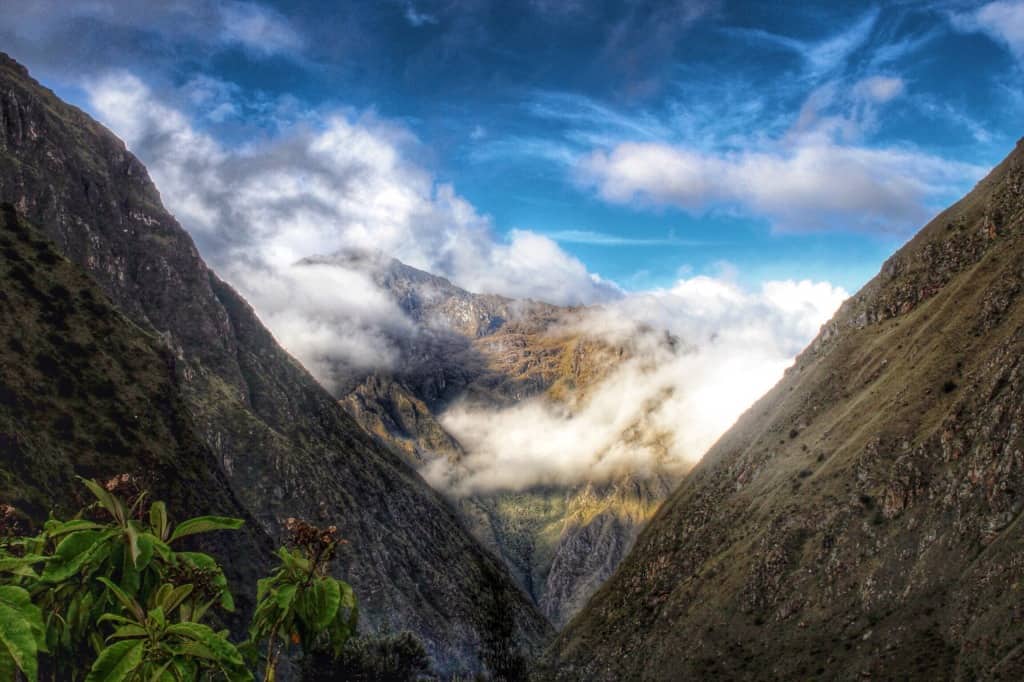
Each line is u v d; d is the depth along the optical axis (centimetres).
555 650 18825
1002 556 9006
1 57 19788
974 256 15575
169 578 1712
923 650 9075
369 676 6556
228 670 1526
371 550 18275
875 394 14388
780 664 10956
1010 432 10325
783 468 15725
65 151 18762
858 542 11538
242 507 13112
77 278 12988
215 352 19475
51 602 1719
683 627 13762
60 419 10275
